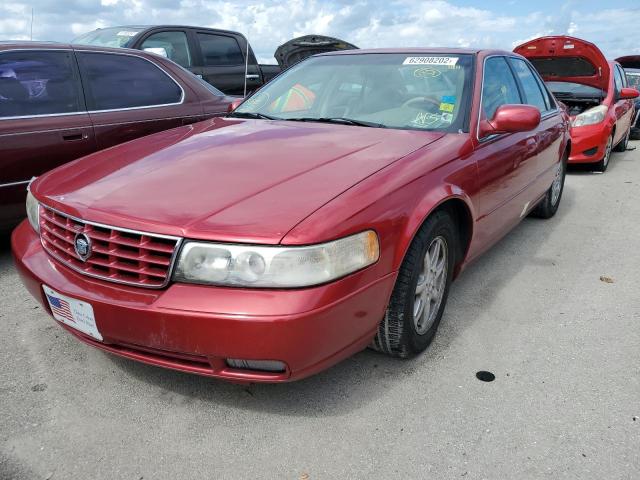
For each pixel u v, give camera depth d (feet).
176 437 7.09
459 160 9.31
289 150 8.73
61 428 7.19
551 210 17.38
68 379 8.23
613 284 12.26
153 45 22.99
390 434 7.22
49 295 7.53
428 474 6.56
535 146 13.00
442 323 10.25
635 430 7.38
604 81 26.16
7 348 9.05
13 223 12.87
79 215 7.21
